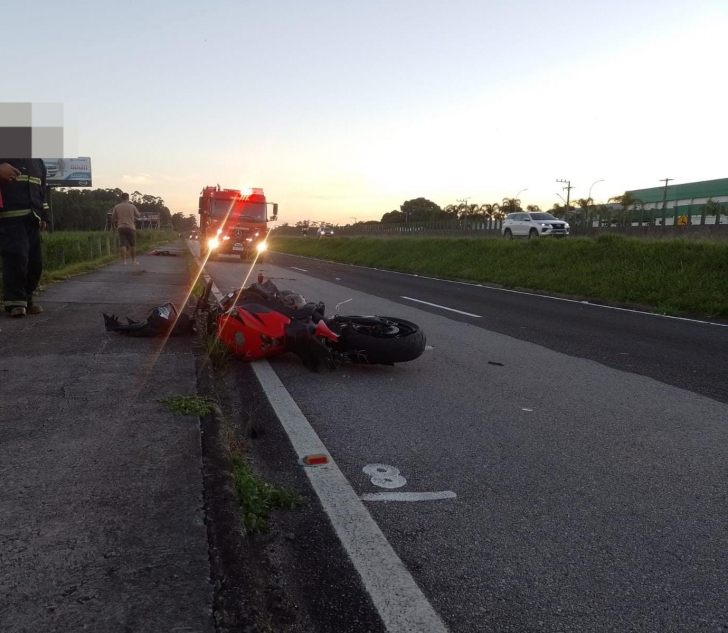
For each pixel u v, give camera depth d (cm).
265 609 222
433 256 2725
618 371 656
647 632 225
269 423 450
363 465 373
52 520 262
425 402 515
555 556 275
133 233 1889
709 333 942
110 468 317
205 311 743
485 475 363
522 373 635
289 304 646
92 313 824
